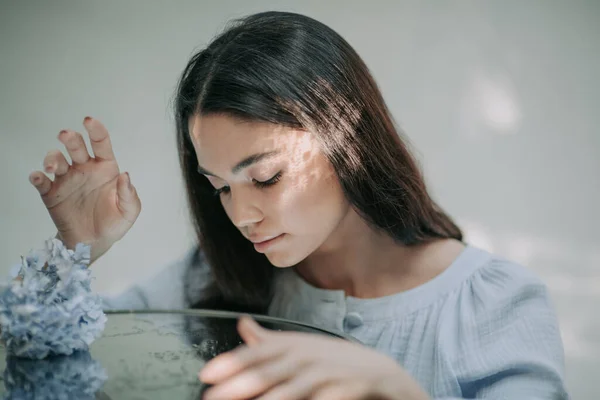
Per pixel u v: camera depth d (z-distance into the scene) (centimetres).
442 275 110
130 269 250
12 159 279
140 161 284
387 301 109
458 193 284
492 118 306
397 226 108
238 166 95
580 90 314
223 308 122
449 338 103
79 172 110
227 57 98
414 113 306
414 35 326
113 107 300
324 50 103
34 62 312
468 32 328
